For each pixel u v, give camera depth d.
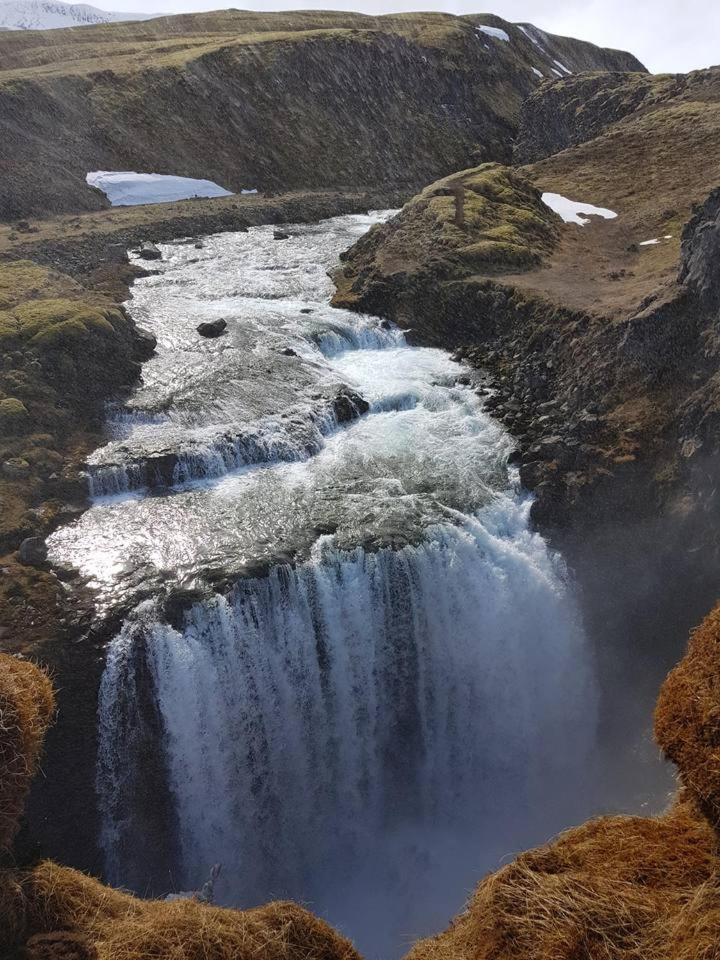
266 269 49.59
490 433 32.75
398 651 26.25
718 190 33.16
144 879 23.33
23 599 23.52
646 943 9.23
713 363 30.36
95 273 47.09
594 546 28.39
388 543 26.06
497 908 10.17
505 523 28.44
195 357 36.59
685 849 10.56
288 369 35.72
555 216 52.41
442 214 46.75
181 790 23.56
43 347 33.09
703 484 27.75
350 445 31.78
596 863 10.59
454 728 27.55
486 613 26.83
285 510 27.69
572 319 36.12
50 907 10.87
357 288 43.75
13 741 11.23
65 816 21.78
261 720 24.55
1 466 28.25
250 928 11.02
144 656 22.67
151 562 25.08
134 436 30.83
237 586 24.12
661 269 41.41
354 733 26.27
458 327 40.19
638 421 30.77
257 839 24.97
